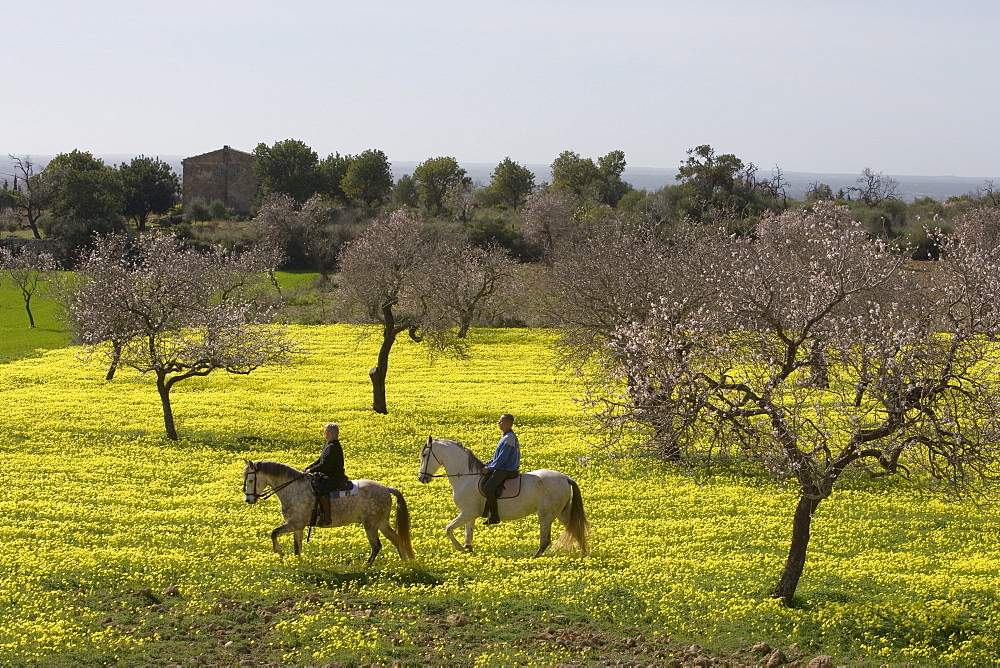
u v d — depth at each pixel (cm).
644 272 3834
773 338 1981
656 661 1527
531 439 3922
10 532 2408
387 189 17725
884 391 1734
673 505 2891
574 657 1550
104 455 3534
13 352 6619
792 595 1852
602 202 15875
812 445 1809
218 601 1819
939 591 1920
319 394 5066
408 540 2167
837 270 2011
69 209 14075
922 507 2834
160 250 4609
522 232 12400
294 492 2152
